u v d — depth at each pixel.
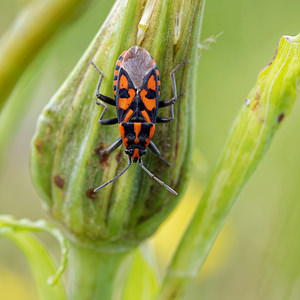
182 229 0.19
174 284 0.16
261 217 0.21
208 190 0.16
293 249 0.18
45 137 0.16
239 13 0.21
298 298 0.18
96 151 0.16
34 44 0.16
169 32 0.15
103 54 0.15
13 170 0.25
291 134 0.20
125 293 0.17
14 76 0.16
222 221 0.16
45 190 0.16
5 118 0.17
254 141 0.16
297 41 0.15
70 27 0.16
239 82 0.21
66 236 0.16
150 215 0.16
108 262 0.16
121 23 0.15
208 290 0.20
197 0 0.15
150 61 0.15
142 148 0.16
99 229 0.16
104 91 0.15
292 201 0.18
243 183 0.16
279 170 0.20
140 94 0.15
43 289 0.16
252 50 0.21
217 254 0.20
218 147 0.21
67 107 0.16
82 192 0.16
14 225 0.16
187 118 0.16
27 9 0.16
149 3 0.15
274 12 0.21
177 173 0.16
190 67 0.15
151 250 0.17
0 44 0.16
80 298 0.16
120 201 0.16
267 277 0.18
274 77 0.15
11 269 0.22
